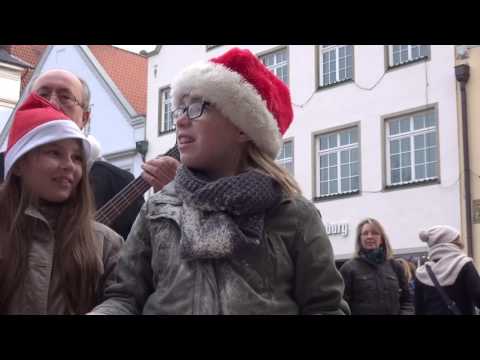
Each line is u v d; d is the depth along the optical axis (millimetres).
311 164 18641
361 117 17734
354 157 17875
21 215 2330
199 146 2199
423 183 16281
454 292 6027
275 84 2453
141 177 3041
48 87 3379
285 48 19562
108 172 3568
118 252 2502
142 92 24984
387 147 17250
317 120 18656
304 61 19078
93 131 24422
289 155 19281
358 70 17891
